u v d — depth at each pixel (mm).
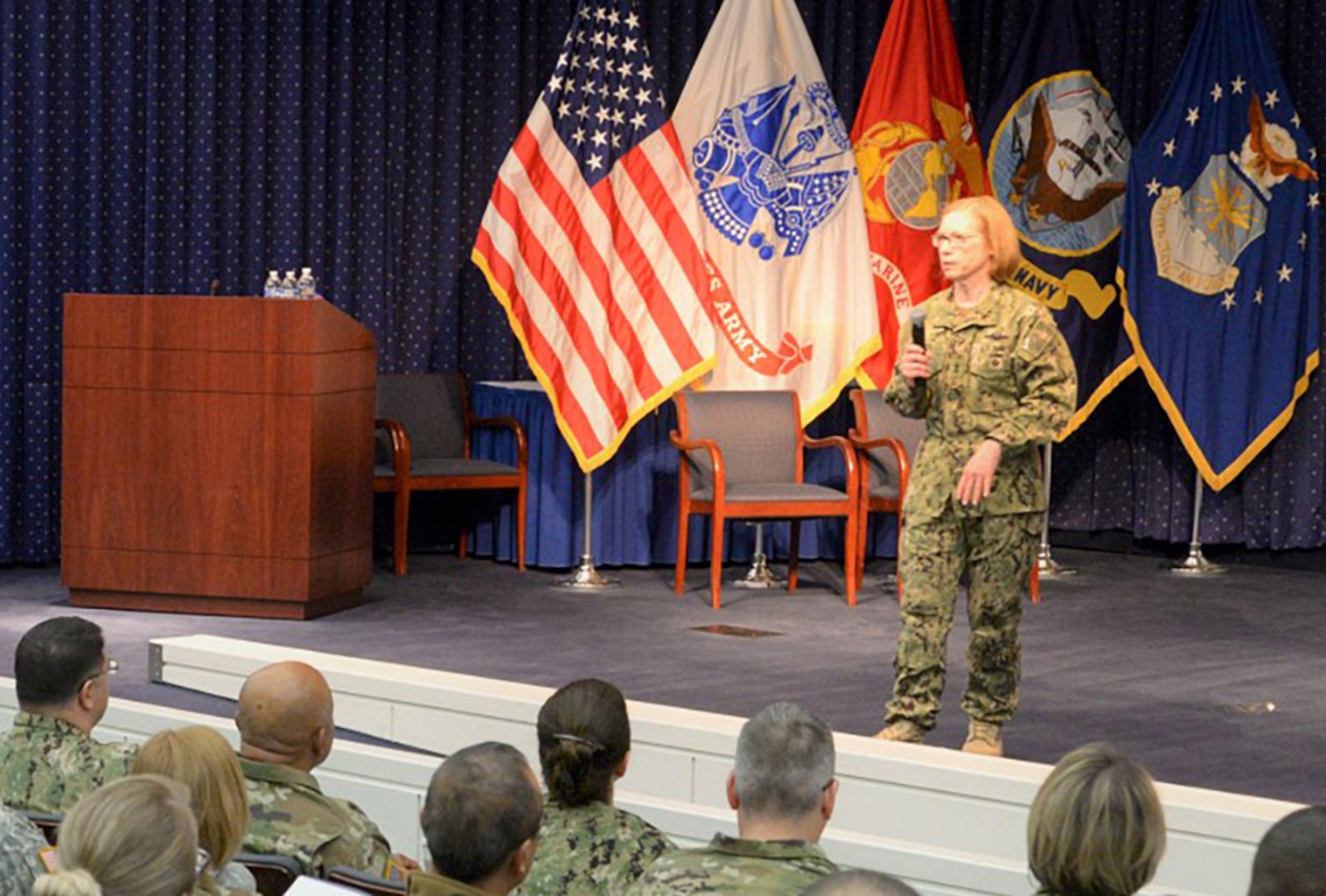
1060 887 2695
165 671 6941
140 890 2236
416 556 10703
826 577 10328
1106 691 7387
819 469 10969
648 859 3473
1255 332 10578
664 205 9977
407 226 10820
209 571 8555
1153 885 4742
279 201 10445
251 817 3615
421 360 10859
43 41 9797
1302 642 8586
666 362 9914
